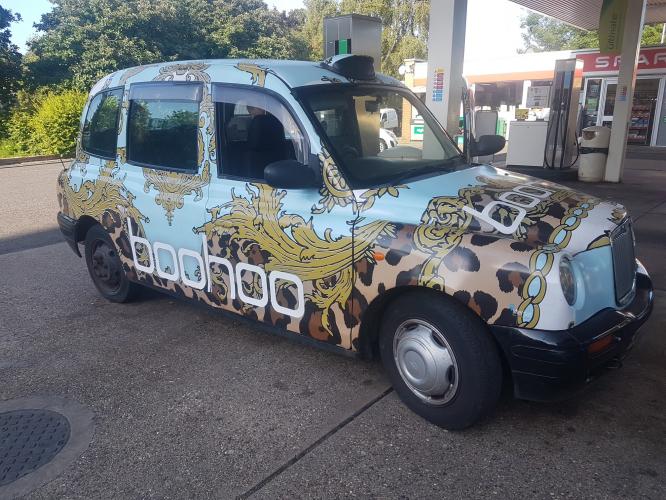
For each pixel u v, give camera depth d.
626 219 3.25
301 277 3.41
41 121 19.69
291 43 31.67
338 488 2.73
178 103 4.13
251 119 3.66
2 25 22.38
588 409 3.32
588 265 2.81
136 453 3.06
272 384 3.73
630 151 18.36
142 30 24.53
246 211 3.64
